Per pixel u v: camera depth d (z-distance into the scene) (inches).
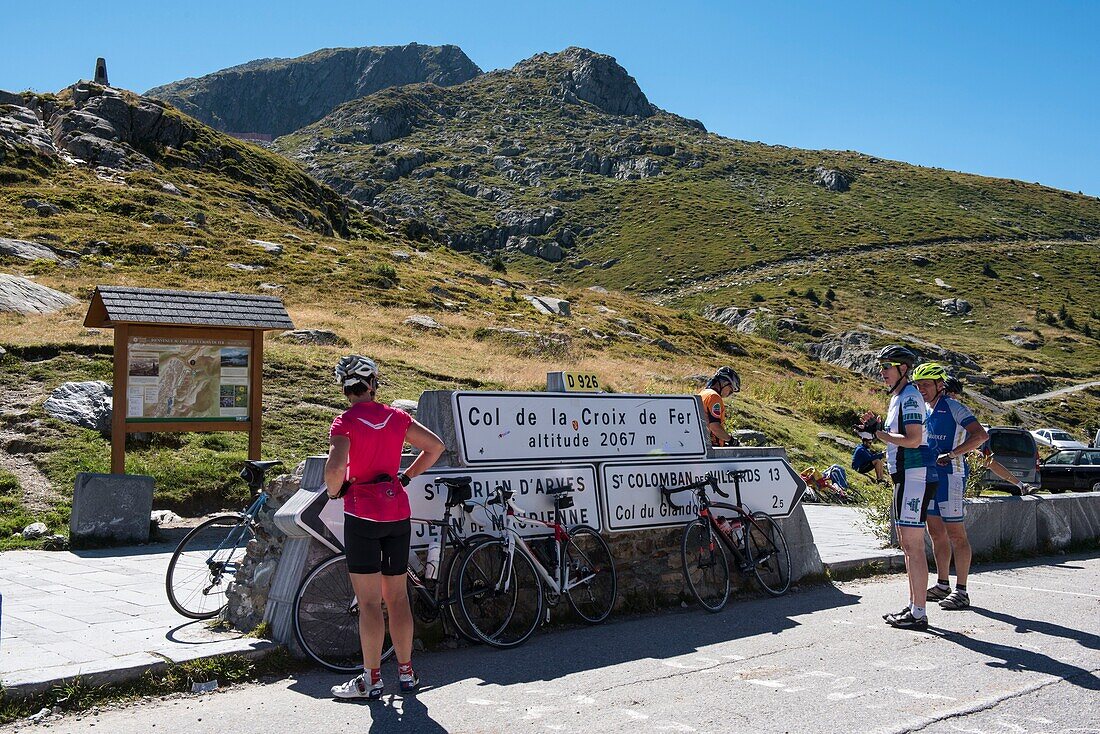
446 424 275.3
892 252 5959.6
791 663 239.9
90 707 195.9
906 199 7465.6
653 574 311.4
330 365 800.9
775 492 349.7
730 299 4936.0
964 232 6456.7
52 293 1027.3
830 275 5374.0
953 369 3570.4
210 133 3036.4
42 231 1569.9
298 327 1069.1
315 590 232.4
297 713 195.3
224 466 514.3
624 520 302.7
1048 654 251.1
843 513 596.1
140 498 410.0
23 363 658.2
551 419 295.9
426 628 251.9
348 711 197.3
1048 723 194.7
